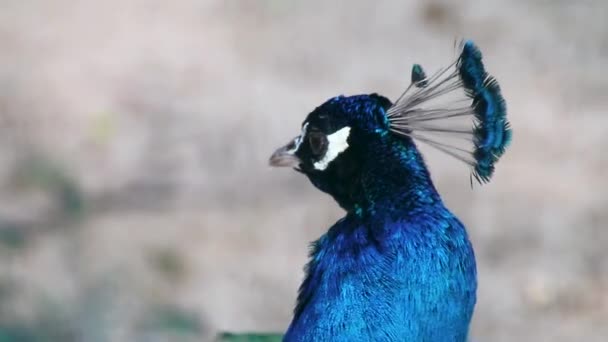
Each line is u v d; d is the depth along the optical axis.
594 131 14.50
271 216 12.77
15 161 13.37
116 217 12.58
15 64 15.44
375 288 5.46
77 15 16.55
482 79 5.82
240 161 13.69
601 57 16.08
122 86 15.02
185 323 10.79
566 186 13.53
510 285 12.08
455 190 13.29
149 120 14.34
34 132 14.04
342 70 15.44
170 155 13.77
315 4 16.92
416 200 5.68
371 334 5.42
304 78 15.26
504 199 13.26
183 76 15.23
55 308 10.59
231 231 12.48
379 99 6.01
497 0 17.17
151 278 11.49
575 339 11.28
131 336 10.51
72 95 14.80
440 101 7.77
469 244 5.63
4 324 10.32
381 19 16.59
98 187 13.15
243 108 14.60
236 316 11.12
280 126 14.25
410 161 5.82
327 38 16.16
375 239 5.60
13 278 11.13
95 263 11.59
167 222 12.56
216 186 13.28
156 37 16.05
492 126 5.77
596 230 12.83
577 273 12.27
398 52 15.88
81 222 12.41
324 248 5.82
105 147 13.84
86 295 10.92
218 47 15.86
